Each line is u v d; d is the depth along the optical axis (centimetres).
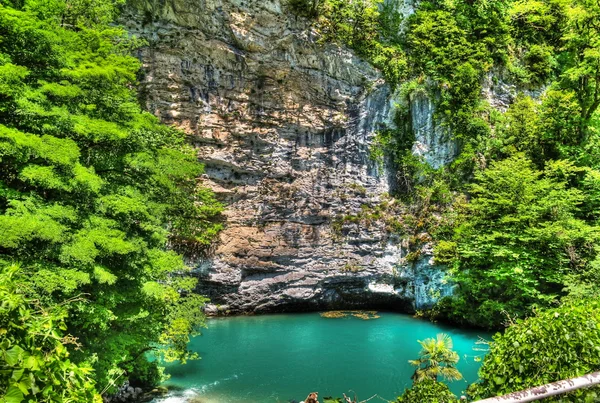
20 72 1009
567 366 511
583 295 1691
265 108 2981
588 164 2606
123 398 1517
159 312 1650
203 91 2842
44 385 316
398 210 3136
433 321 2798
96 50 1392
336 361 2014
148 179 1516
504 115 3014
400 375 1833
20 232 918
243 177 3000
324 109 3119
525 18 3478
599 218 2398
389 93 3203
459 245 2622
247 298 2986
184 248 2830
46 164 1133
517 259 2272
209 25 2780
